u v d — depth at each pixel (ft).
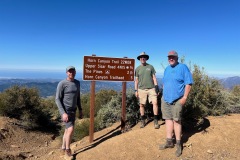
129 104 16.06
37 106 22.89
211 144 11.75
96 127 16.63
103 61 14.11
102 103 24.93
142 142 12.04
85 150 12.59
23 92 22.67
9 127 19.77
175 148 11.46
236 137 12.22
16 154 13.28
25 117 21.52
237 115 15.12
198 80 14.98
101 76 14.07
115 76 14.39
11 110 22.08
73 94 11.51
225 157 10.89
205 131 12.58
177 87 10.82
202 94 14.69
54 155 12.80
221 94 15.33
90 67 13.87
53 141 19.43
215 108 15.07
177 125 11.03
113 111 16.96
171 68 11.08
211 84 15.20
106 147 12.11
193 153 11.18
